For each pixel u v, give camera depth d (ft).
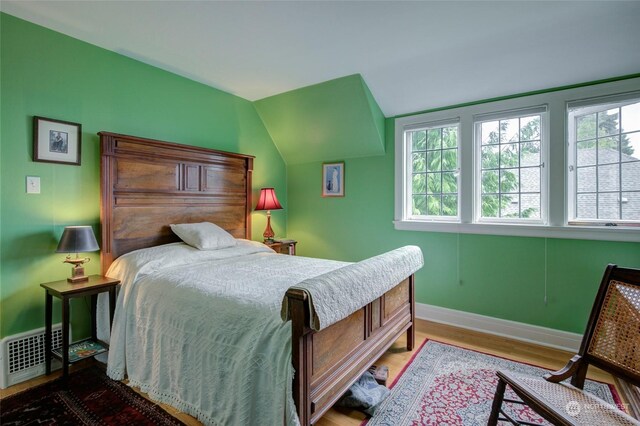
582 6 6.52
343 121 11.32
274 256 9.59
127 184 8.64
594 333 4.90
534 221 9.37
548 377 4.76
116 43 8.19
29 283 7.31
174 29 7.53
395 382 6.98
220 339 5.35
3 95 6.91
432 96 10.23
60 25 7.37
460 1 6.38
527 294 9.30
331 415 5.97
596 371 7.41
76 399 6.39
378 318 6.86
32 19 7.14
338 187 12.72
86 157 8.16
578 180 8.79
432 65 9.02
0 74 6.87
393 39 7.85
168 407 6.13
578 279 8.61
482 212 10.20
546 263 9.02
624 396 6.23
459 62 8.77
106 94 8.50
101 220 8.19
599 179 8.51
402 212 11.32
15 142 7.07
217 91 11.22
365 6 6.58
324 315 4.50
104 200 8.17
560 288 8.84
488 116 9.79
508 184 9.77
